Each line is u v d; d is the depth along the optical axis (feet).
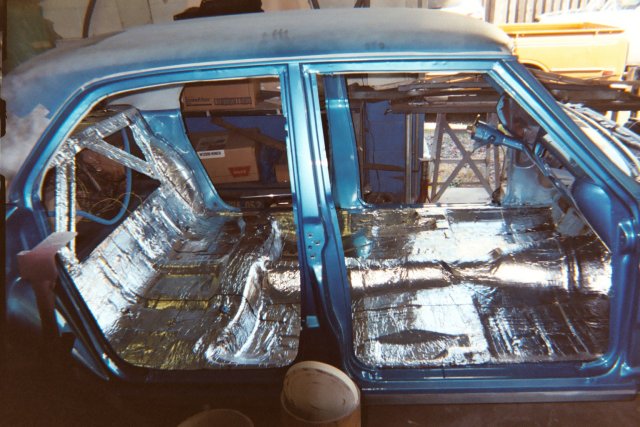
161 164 9.75
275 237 9.55
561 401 6.00
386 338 6.86
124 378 6.13
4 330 4.95
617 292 5.41
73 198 6.86
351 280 8.08
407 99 10.89
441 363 6.29
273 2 18.26
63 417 5.21
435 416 6.19
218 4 13.71
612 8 18.25
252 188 14.35
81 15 18.71
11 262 5.00
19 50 14.51
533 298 7.39
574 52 14.94
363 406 6.29
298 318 7.43
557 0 22.07
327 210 5.26
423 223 9.39
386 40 5.07
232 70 5.09
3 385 5.00
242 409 6.33
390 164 15.10
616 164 5.30
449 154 18.39
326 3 18.22
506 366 6.03
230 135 14.90
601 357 5.88
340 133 9.26
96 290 7.21
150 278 8.39
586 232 8.29
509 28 15.88
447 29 5.25
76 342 5.68
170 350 6.75
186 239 9.64
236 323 7.29
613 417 6.02
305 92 5.06
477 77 10.87
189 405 6.28
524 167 9.17
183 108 15.08
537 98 5.24
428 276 8.04
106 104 9.20
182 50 5.11
